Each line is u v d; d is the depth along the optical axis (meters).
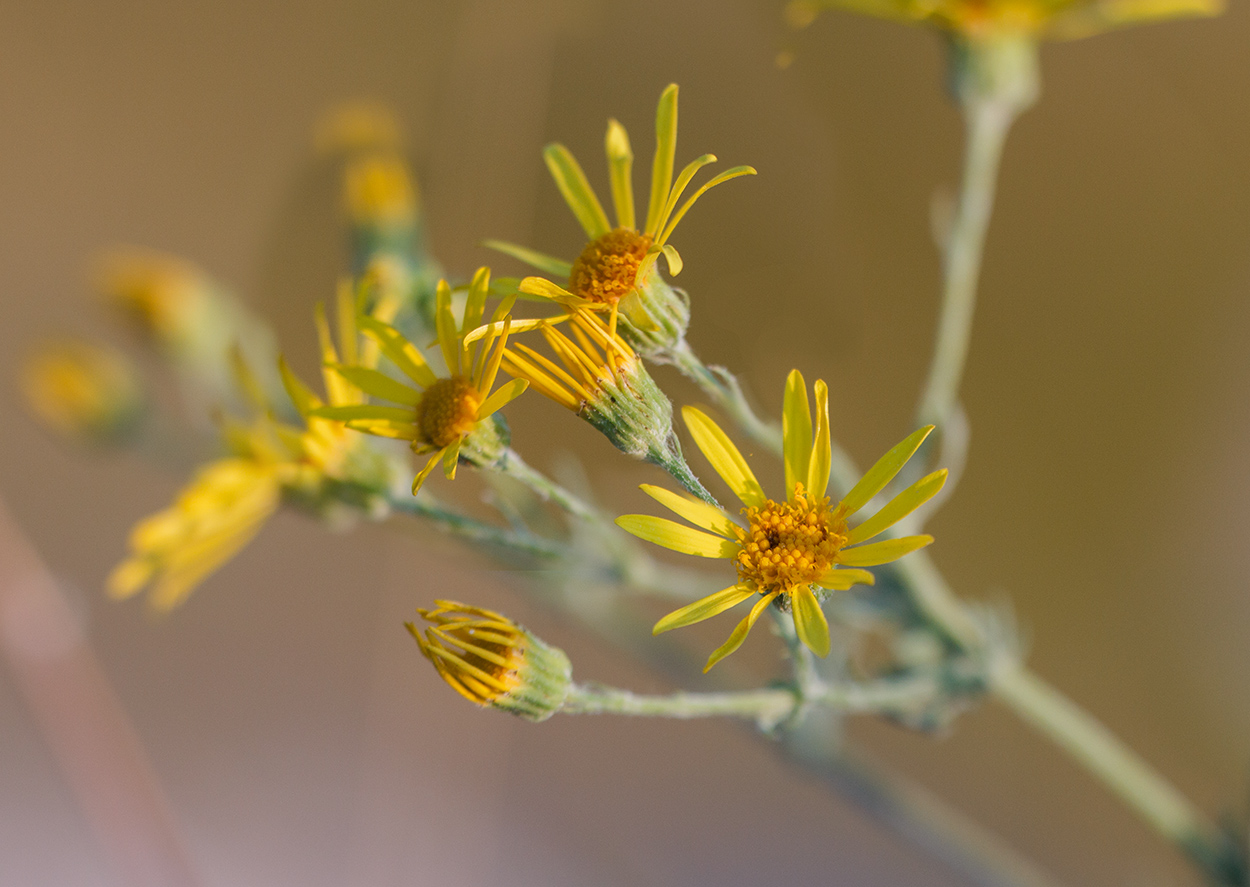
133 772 0.36
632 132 0.33
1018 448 0.48
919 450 0.29
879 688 0.29
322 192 0.35
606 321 0.27
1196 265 0.47
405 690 0.45
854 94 0.42
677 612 0.26
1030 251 0.48
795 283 0.31
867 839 0.53
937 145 0.41
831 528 0.26
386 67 0.51
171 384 0.46
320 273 0.34
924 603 0.29
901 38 0.42
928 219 0.41
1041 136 0.48
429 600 0.45
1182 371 0.48
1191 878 0.42
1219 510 0.47
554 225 0.33
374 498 0.29
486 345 0.27
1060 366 0.48
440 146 0.34
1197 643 0.46
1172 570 0.47
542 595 0.32
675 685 0.31
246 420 0.33
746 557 0.26
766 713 0.28
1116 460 0.48
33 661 0.35
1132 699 0.47
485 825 0.49
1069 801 0.45
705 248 0.31
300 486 0.29
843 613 0.30
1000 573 0.48
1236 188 0.47
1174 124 0.47
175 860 0.36
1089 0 0.30
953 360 0.30
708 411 0.29
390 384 0.27
